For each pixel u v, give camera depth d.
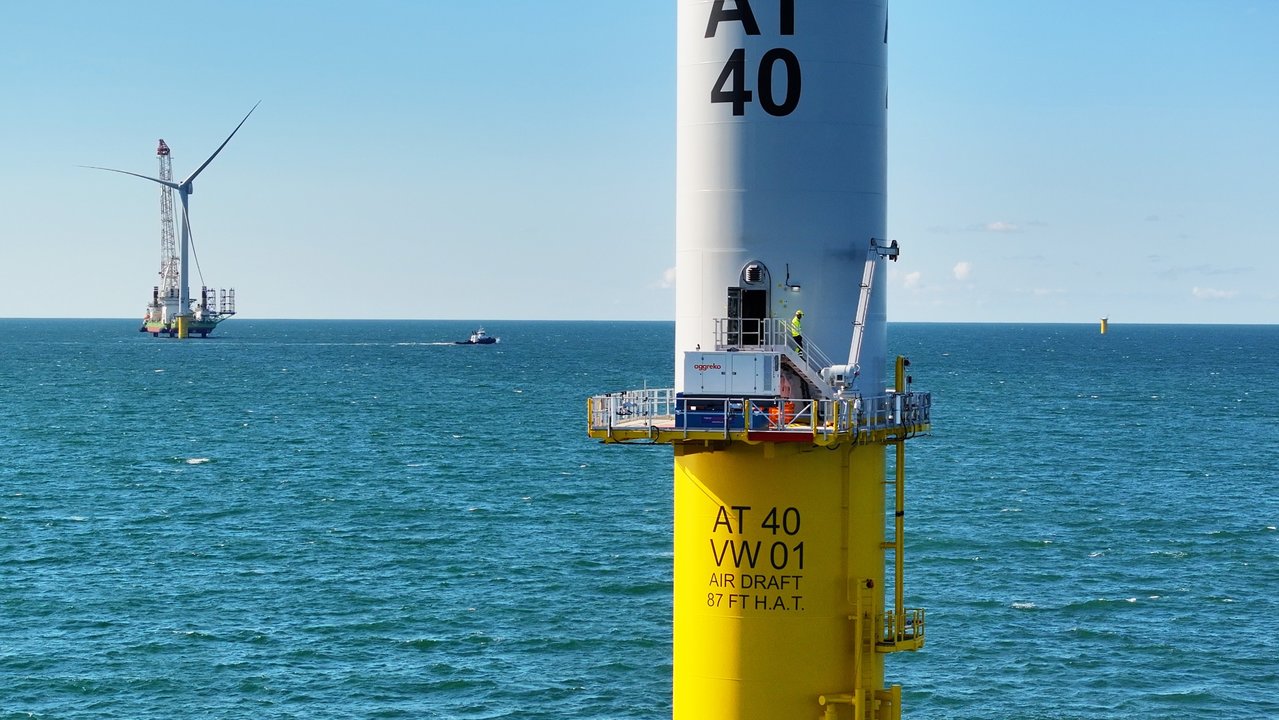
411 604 78.75
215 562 91.00
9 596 80.69
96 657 68.25
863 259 26.34
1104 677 65.25
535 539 98.44
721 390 25.39
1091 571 87.62
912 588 82.12
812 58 25.94
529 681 64.75
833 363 26.19
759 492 25.89
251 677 65.38
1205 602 79.50
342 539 98.94
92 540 98.81
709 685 26.39
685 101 26.55
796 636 26.02
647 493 121.75
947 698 62.09
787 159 26.02
